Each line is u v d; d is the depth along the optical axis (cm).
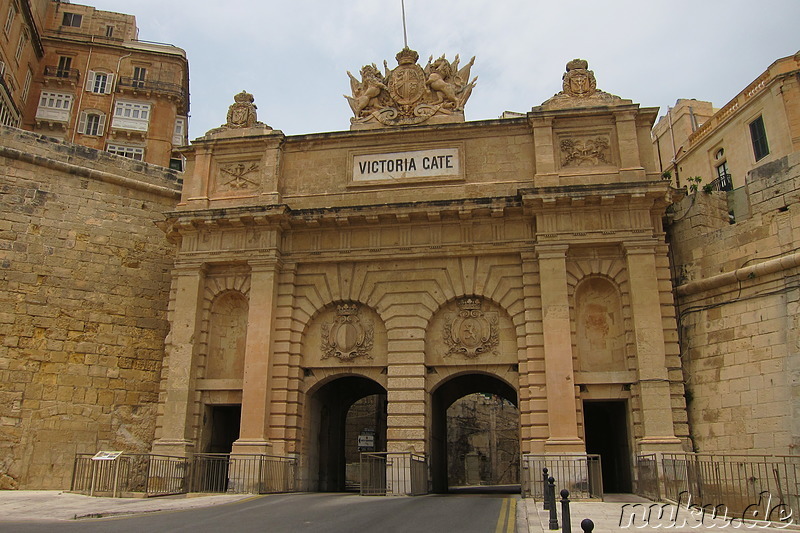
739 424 2452
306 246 2902
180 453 2673
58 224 3155
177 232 2981
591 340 2661
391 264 2841
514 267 2752
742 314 2528
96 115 5709
